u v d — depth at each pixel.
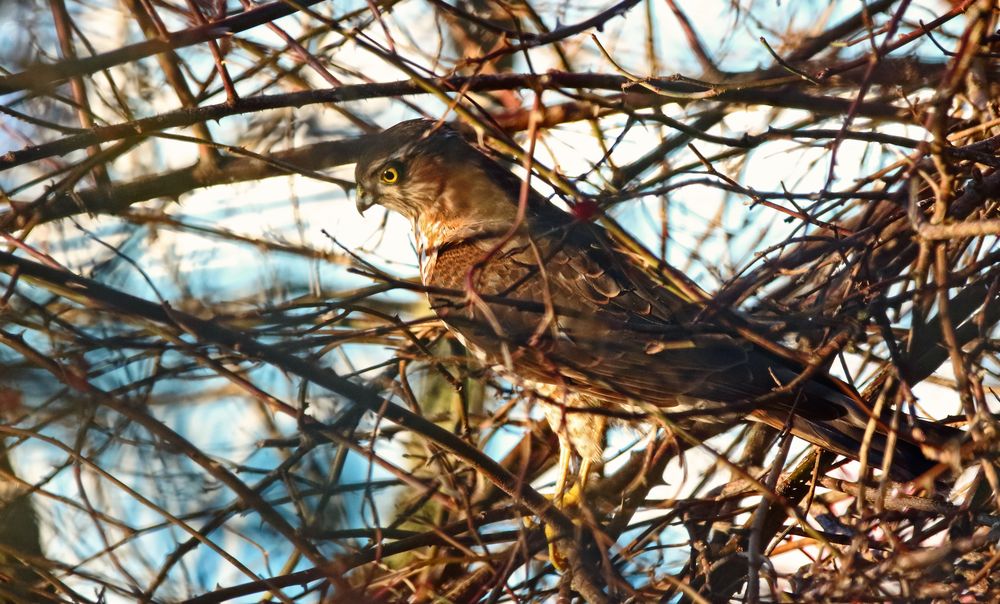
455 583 9.38
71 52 9.48
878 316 7.36
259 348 7.19
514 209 10.88
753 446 9.53
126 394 7.85
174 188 10.50
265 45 10.59
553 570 9.27
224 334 7.15
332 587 8.12
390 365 9.59
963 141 9.05
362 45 7.64
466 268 10.41
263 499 7.74
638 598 7.27
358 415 8.46
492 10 11.02
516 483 8.03
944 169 6.77
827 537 8.27
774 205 7.66
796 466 9.08
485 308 6.87
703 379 8.88
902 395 7.19
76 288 7.15
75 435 8.34
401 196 11.13
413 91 8.62
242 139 11.08
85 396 7.80
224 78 8.95
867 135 8.19
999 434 6.70
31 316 7.91
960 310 8.66
